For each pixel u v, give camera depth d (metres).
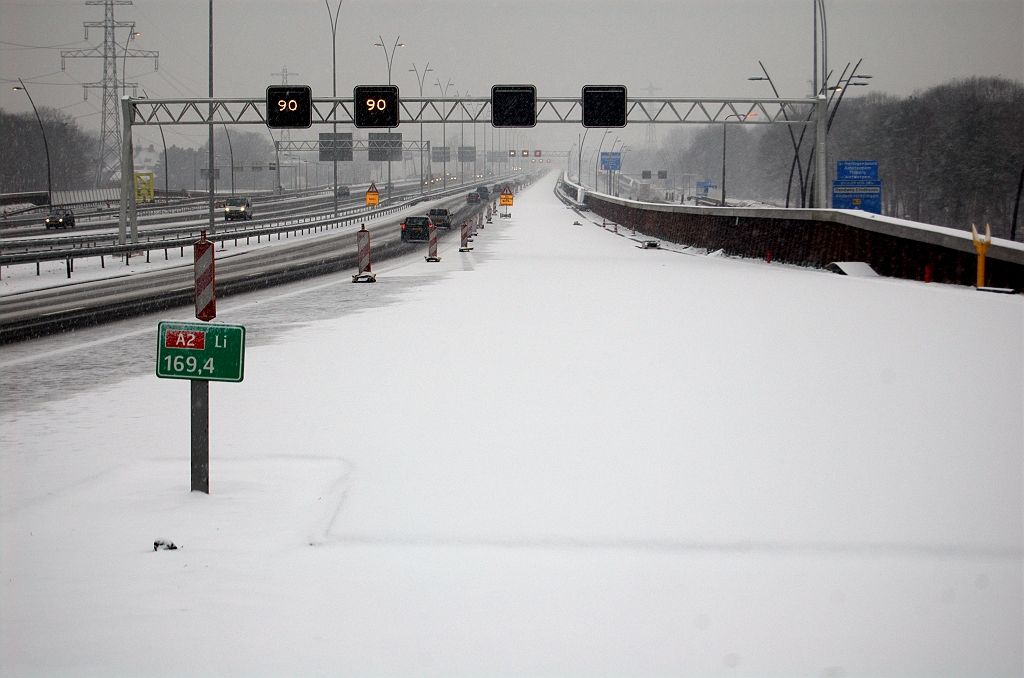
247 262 38.75
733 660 4.26
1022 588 5.12
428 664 4.21
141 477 7.51
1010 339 14.96
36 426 9.35
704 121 40.12
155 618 4.74
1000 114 101.31
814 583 5.18
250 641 4.46
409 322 17.84
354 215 82.50
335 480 7.29
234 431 8.95
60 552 5.74
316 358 13.44
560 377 11.80
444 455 8.00
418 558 5.57
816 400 10.26
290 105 39.06
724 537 5.91
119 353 14.91
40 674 4.14
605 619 4.71
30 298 25.20
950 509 6.48
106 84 108.81
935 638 4.50
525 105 39.72
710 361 13.02
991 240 24.64
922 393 10.61
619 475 7.36
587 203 104.81
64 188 135.38
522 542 5.82
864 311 19.41
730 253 43.09
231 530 6.14
